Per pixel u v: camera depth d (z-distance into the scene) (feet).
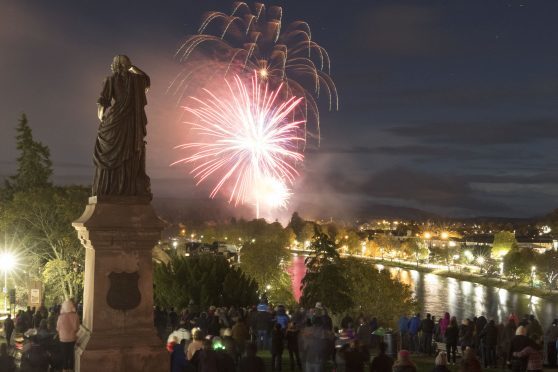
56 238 194.90
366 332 97.60
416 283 558.15
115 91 60.95
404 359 57.36
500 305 413.18
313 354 69.00
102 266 58.85
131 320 59.21
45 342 68.28
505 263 518.78
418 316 110.22
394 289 254.06
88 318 60.59
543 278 495.00
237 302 149.59
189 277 151.64
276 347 83.15
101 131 61.00
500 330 94.38
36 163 269.44
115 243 59.06
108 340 58.13
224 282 151.23
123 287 59.06
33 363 65.41
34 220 199.72
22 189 262.67
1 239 195.21
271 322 101.35
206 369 57.52
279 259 337.93
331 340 70.95
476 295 467.93
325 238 201.77
